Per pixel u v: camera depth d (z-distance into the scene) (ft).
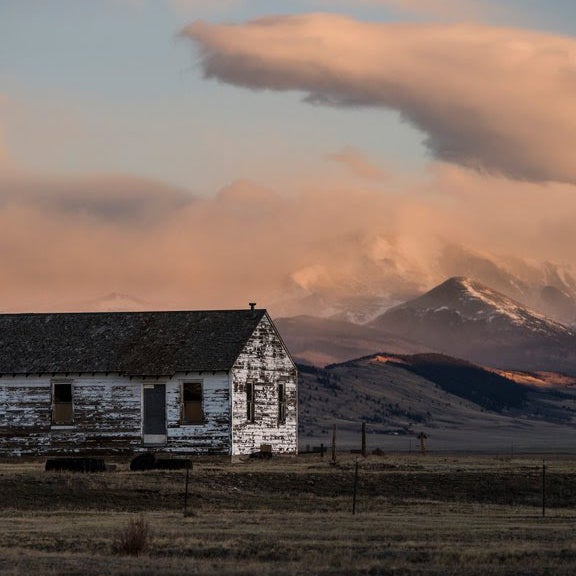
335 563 322.55
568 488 560.61
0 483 517.96
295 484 556.51
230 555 342.44
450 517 457.68
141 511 477.36
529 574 306.96
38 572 304.71
